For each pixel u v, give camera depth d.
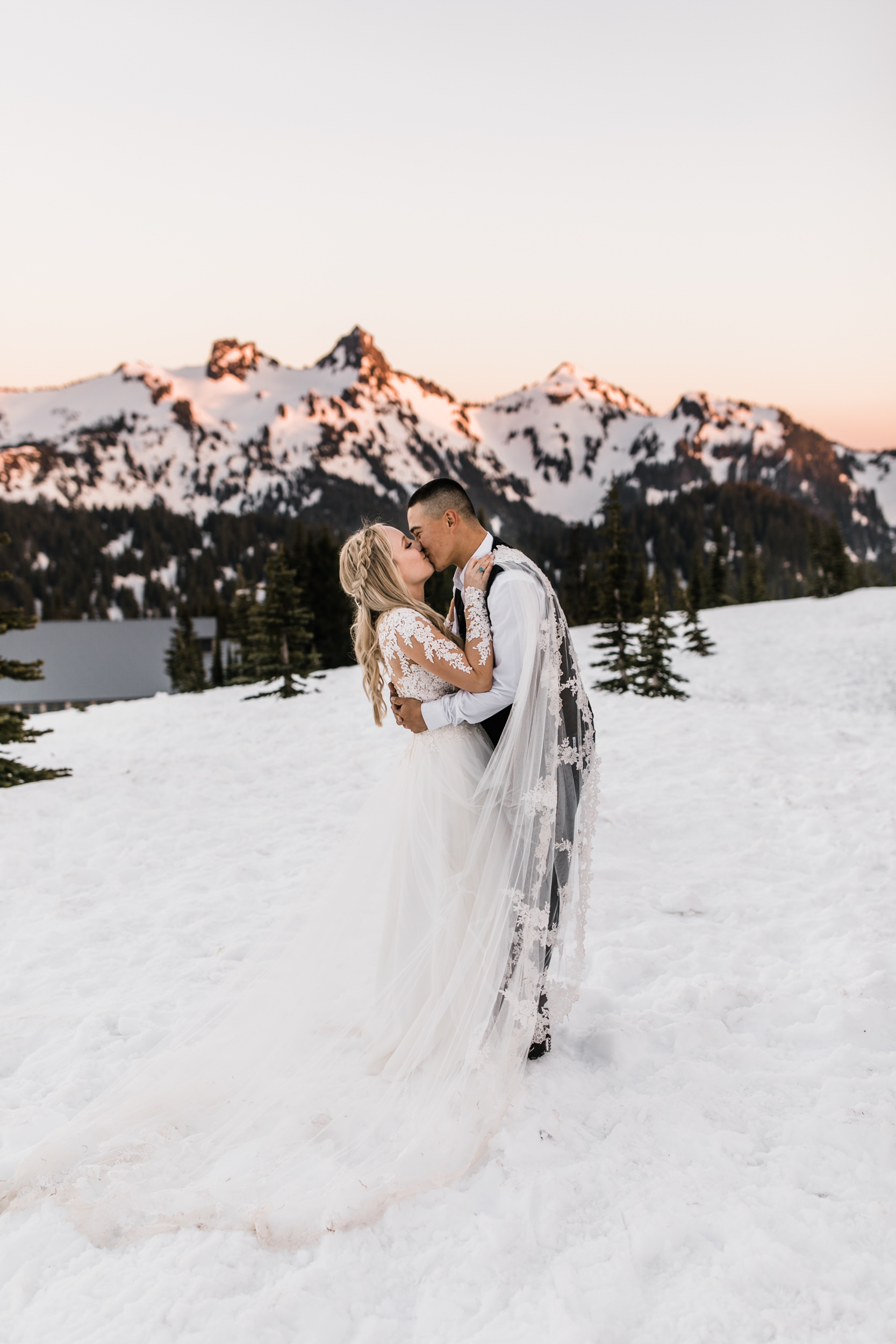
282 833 7.02
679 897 4.94
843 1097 2.80
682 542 187.50
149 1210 2.40
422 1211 2.35
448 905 2.96
